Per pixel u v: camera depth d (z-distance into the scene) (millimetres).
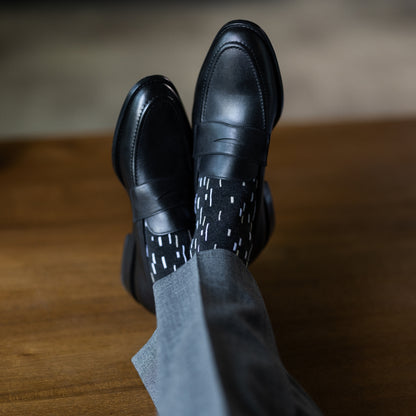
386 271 973
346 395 843
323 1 2463
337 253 998
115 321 910
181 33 2102
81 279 956
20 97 1604
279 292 945
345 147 1188
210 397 656
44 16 2252
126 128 908
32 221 1037
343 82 1693
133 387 847
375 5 2395
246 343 703
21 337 892
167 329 730
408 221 1047
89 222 1037
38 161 1146
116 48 1953
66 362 868
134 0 2422
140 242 879
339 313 921
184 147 930
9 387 845
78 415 824
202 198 869
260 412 670
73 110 1539
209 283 740
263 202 907
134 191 898
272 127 930
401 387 849
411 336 896
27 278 957
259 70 910
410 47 1950
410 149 1185
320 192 1095
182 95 1618
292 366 868
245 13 2314
